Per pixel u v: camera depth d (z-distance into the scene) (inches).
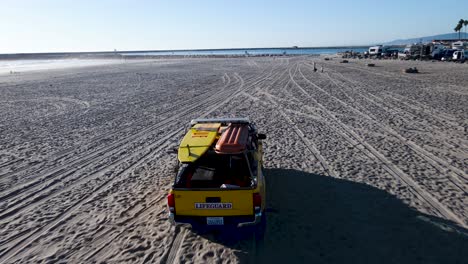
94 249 276.4
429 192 354.6
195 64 3073.3
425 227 288.2
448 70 1679.4
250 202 257.6
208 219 262.7
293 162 450.9
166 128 677.3
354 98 957.8
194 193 259.6
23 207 357.4
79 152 541.0
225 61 3592.5
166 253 266.2
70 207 353.1
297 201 340.5
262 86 1296.8
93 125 722.2
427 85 1163.9
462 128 604.4
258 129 634.8
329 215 312.0
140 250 271.7
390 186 371.6
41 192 394.0
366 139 553.3
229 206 259.4
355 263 245.6
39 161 503.2
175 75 1907.0
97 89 1341.0
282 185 378.6
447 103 836.6
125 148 553.6
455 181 380.8
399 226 291.0
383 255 253.1
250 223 259.8
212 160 284.4
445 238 271.9
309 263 247.6
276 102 930.1
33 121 778.8
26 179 435.2
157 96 1108.5
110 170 456.8
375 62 2598.4
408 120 678.5
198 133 320.5
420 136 563.8
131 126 703.1
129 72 2244.1
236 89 1232.2
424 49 2861.7
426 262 244.1
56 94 1224.2
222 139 292.8
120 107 925.2
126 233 297.4
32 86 1504.7
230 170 280.5
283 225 297.6
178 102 982.4
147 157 503.8
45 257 268.8
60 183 418.9
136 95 1146.0
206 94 1127.6
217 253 263.7
